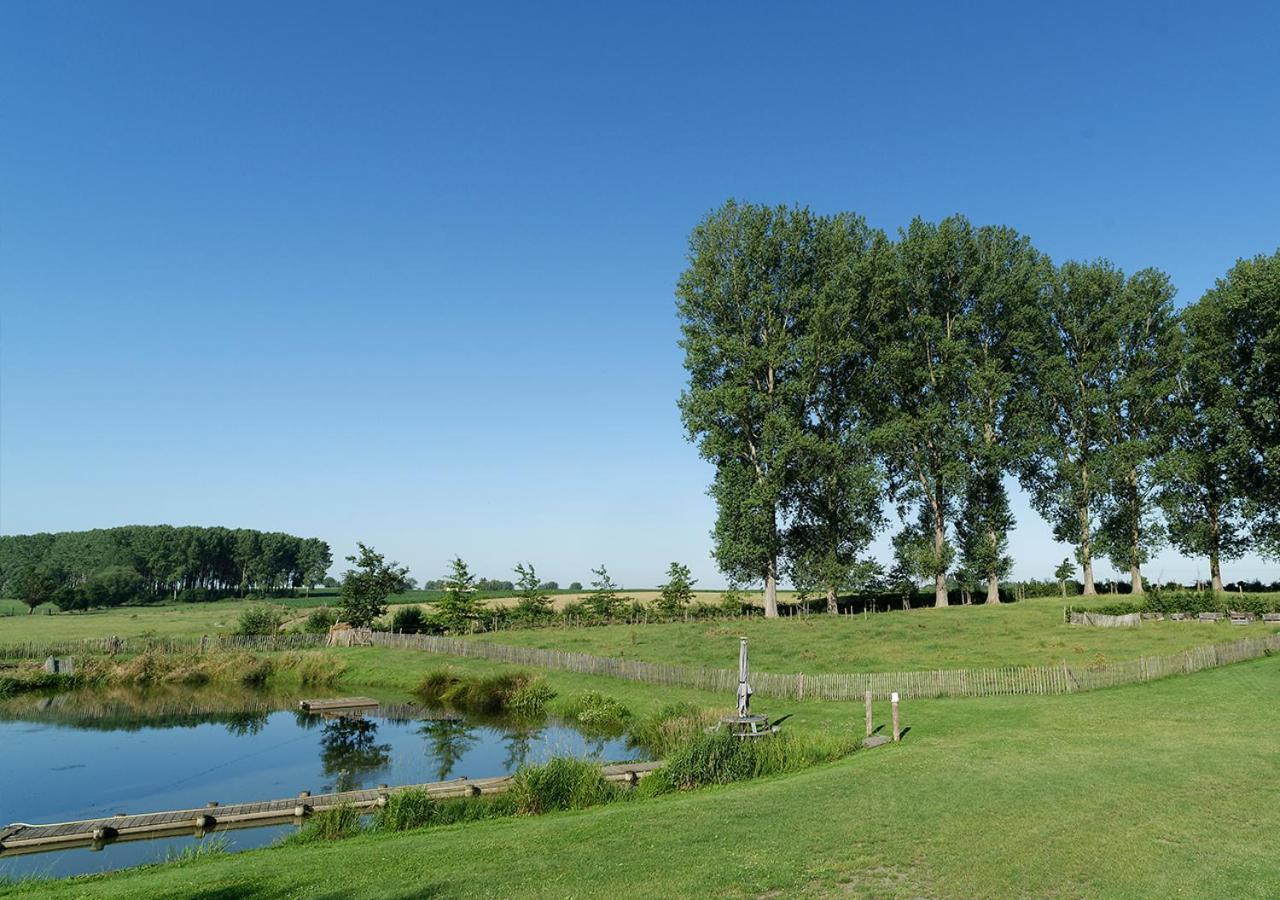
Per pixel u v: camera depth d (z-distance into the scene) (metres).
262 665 55.09
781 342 59.66
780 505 62.97
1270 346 52.44
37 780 29.17
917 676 30.62
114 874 14.69
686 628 60.81
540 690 40.34
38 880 14.84
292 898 11.51
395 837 16.25
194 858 15.95
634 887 10.74
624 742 30.28
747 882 10.72
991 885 10.33
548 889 10.88
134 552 154.00
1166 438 62.41
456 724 37.69
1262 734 20.08
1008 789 15.29
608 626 68.88
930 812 13.85
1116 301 62.66
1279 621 47.12
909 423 60.03
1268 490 56.06
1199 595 51.31
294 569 191.38
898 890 10.24
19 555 171.88
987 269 62.97
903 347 61.19
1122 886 10.19
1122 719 23.20
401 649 61.56
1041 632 47.47
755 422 61.44
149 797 26.70
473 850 13.55
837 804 14.76
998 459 59.50
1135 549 60.50
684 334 63.50
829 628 53.97
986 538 62.69
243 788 27.61
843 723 25.95
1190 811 13.53
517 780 19.41
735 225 61.16
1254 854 11.34
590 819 15.36
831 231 61.72
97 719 41.50
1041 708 26.14
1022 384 65.00
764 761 20.61
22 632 78.19
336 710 42.91
